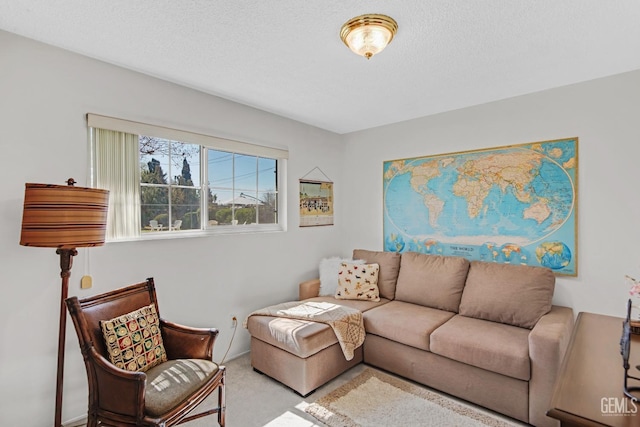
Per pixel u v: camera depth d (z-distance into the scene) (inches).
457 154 126.3
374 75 94.3
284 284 135.3
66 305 63.9
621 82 94.1
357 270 130.9
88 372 63.6
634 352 54.1
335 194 161.6
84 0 60.1
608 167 96.3
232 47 78.0
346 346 98.2
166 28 69.8
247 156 125.0
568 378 45.8
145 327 74.5
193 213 108.2
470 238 123.6
